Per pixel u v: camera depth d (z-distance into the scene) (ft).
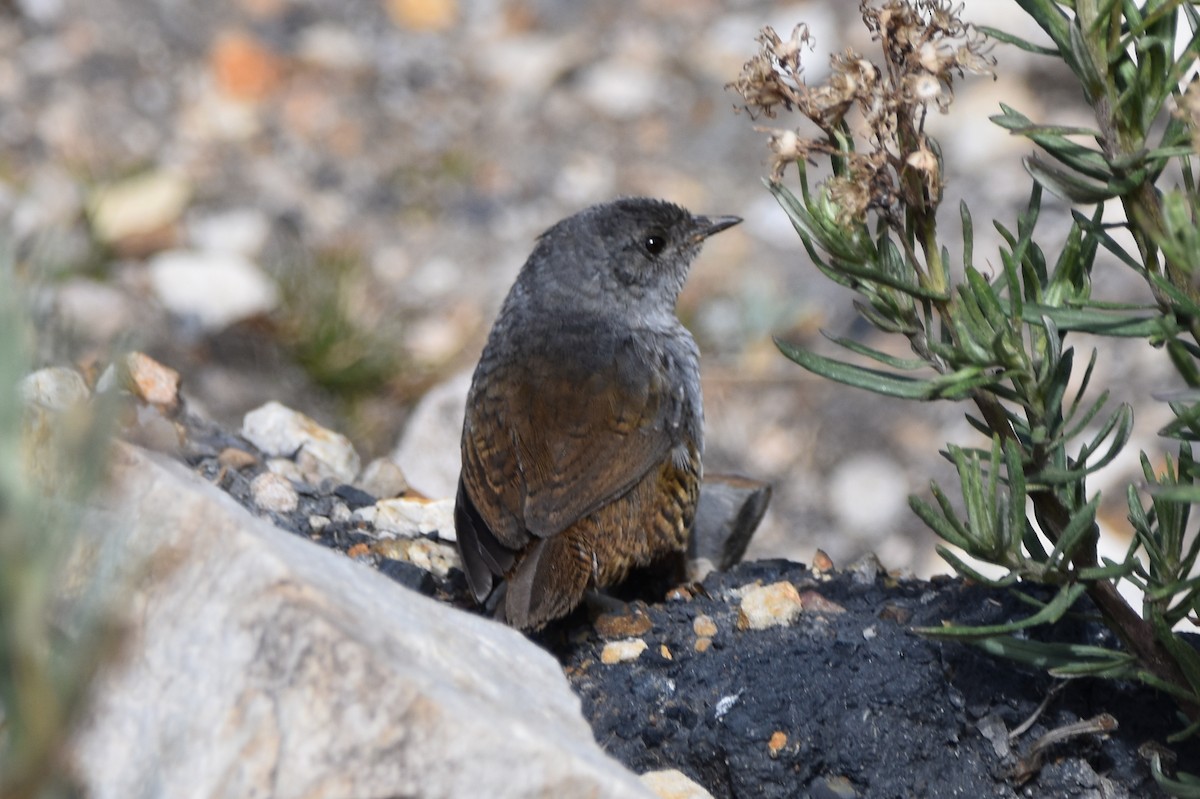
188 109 67.77
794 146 19.30
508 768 15.08
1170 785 19.38
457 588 28.40
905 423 53.26
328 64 72.84
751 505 32.73
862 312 20.44
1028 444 20.61
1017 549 19.38
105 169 61.00
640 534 28.55
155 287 53.52
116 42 70.54
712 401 53.72
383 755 14.94
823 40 70.85
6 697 11.36
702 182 66.95
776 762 22.27
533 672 18.71
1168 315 18.67
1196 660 19.27
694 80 73.51
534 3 79.20
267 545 16.11
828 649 24.02
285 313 53.47
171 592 15.84
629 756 22.91
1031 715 22.68
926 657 23.54
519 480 27.73
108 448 11.95
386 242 62.28
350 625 15.80
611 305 32.24
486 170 67.36
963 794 22.04
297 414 34.01
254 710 15.03
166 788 14.71
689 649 25.09
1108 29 18.34
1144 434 49.19
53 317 12.89
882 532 49.14
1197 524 44.34
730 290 59.41
